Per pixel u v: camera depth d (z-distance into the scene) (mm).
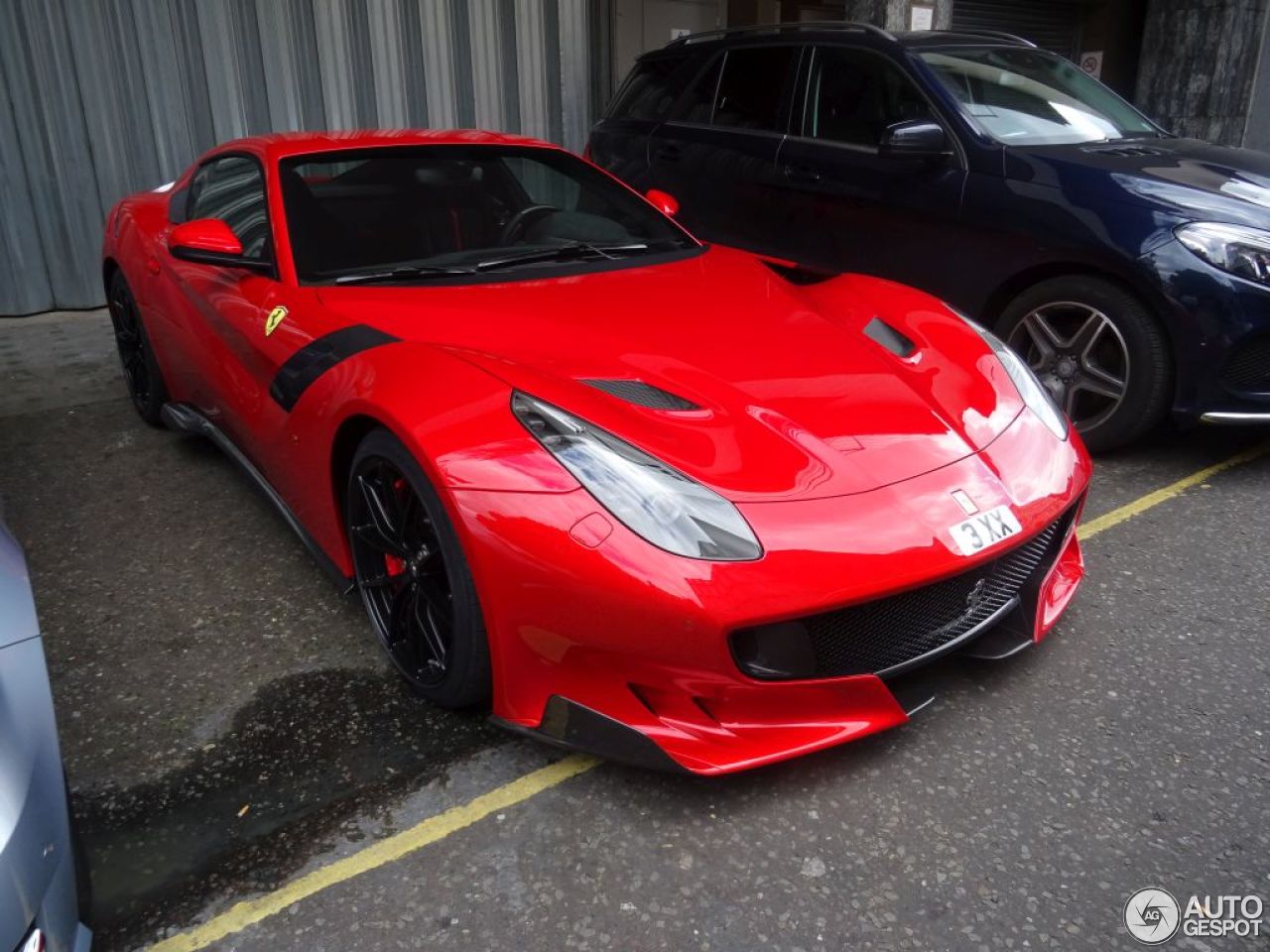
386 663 2633
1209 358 3561
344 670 2604
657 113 5684
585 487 1991
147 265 3883
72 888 1482
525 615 2021
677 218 5488
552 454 2047
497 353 2459
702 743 1993
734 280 3111
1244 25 9031
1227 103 9227
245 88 6660
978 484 2236
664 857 1962
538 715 2117
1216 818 2051
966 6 9883
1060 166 3953
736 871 1925
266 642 2746
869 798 2111
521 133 7883
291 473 2807
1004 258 4070
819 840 1998
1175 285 3557
